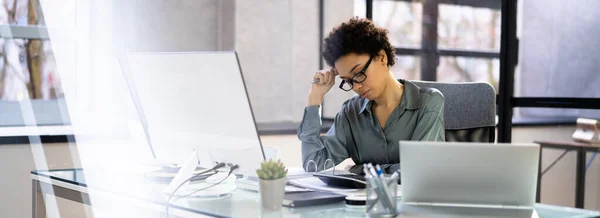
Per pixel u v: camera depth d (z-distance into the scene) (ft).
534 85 13.29
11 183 10.78
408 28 13.89
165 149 7.06
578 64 12.61
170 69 6.63
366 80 7.36
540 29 13.19
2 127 11.16
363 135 7.94
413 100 7.68
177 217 5.91
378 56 7.41
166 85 6.73
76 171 7.83
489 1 13.71
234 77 6.02
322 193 5.91
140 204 6.16
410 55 13.85
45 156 11.09
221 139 6.33
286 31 14.21
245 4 13.69
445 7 13.92
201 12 13.25
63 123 11.61
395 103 7.77
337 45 7.32
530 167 5.13
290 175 7.00
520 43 13.47
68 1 11.75
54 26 11.64
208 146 6.50
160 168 7.77
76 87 11.76
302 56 14.42
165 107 6.86
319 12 14.53
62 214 10.98
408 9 13.93
